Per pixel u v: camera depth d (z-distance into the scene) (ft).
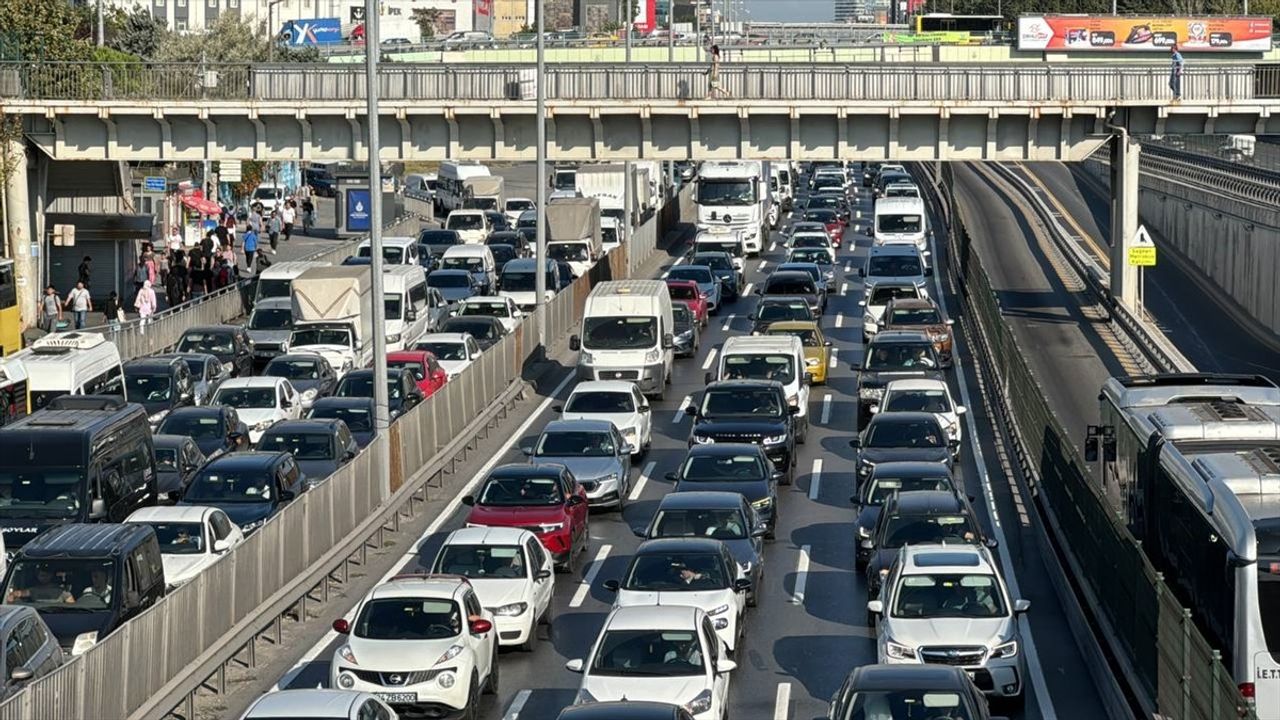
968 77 383.65
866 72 384.68
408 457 221.46
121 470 191.31
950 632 140.77
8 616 124.88
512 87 384.88
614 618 134.72
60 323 350.23
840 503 227.40
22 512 178.91
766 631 169.68
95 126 384.27
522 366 311.68
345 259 435.53
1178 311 442.09
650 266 496.23
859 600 181.57
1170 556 152.97
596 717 108.68
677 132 391.04
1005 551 199.72
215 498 195.31
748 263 496.23
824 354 309.83
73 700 119.55
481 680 142.31
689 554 160.45
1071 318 392.68
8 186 380.37
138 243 431.02
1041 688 149.07
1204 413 164.96
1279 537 126.62
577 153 391.65
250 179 627.46
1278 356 382.63
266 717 108.68
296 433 224.12
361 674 135.95
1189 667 118.21
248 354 317.42
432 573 156.15
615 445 225.56
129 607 148.25
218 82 387.14
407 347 325.42
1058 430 196.24
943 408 241.96
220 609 148.66
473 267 428.15
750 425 237.04
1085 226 578.66
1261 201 437.58
